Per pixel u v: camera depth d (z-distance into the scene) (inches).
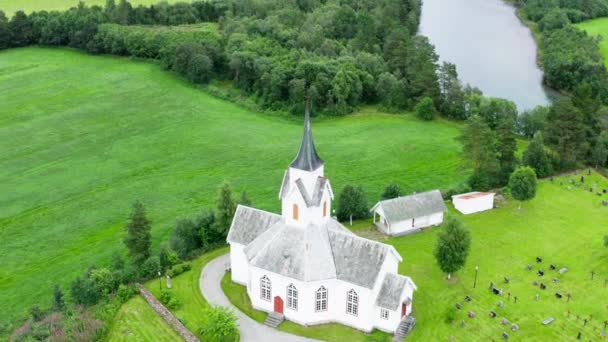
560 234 5999.0
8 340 4731.8
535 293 5108.3
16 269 5703.7
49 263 5782.5
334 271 4675.2
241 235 5113.2
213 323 4451.3
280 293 4741.6
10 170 7568.9
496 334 4630.9
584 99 7519.7
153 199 6875.0
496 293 5098.4
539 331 4665.4
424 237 5979.3
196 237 5723.4
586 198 6688.0
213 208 6161.4
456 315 4835.1
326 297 4724.4
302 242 4731.8
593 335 4618.6
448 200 6688.0
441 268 5221.5
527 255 5659.5
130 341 4512.8
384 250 4630.9
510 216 6343.5
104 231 6284.5
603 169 7362.2
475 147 6707.7
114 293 5059.1
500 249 5748.0
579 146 7190.0
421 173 7372.1
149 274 5260.8
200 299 5007.4
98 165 7687.0
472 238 5935.0
